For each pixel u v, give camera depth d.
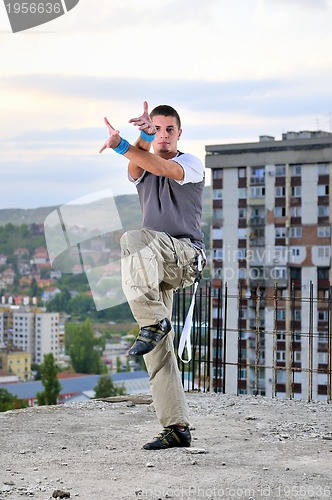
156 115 4.17
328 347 6.73
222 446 4.43
